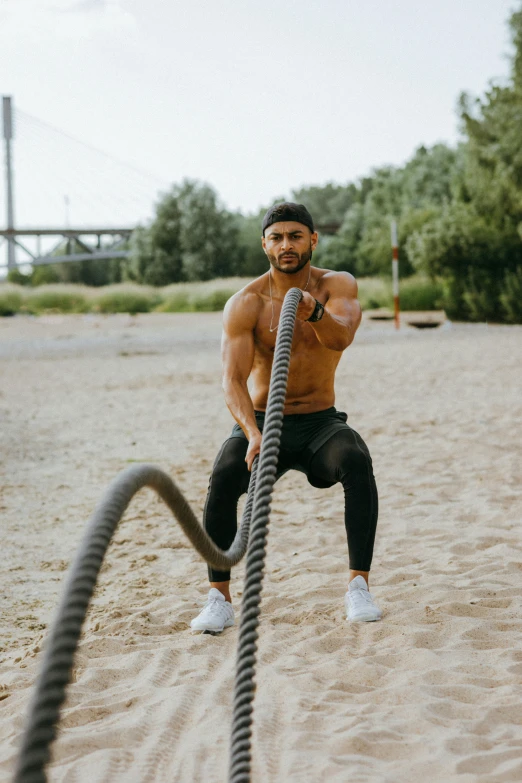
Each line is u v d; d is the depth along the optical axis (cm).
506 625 394
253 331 404
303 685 334
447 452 842
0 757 287
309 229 394
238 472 401
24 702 336
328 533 595
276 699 322
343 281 405
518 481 713
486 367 1577
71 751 290
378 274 4875
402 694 320
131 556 573
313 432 405
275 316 400
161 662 368
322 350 402
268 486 239
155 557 565
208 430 1069
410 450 862
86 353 2381
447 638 380
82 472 857
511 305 3097
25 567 565
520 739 285
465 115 3275
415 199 5741
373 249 4812
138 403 1345
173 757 284
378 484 729
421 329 2908
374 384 1402
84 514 701
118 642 397
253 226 6838
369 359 1847
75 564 144
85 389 1553
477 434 920
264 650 375
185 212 6512
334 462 397
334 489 730
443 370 1560
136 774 273
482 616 408
